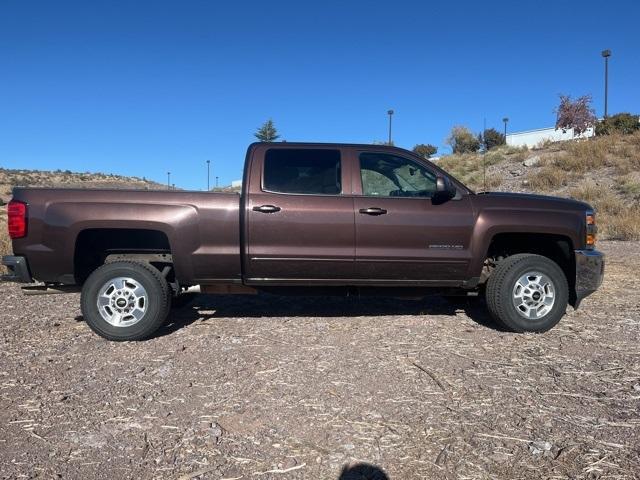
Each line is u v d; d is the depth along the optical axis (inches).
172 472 129.3
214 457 136.0
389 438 145.6
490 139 1374.3
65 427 151.9
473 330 246.1
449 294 257.9
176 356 211.0
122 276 230.2
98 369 197.0
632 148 896.3
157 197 232.7
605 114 1248.8
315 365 199.9
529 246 263.6
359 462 133.6
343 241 236.8
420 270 241.4
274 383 183.0
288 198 237.0
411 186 247.9
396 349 218.1
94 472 129.3
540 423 154.0
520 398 170.9
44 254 227.1
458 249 241.4
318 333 240.8
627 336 235.8
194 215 232.5
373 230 237.1
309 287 247.4
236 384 182.4
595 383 183.0
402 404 166.6
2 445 141.8
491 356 210.1
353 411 161.8
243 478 126.7
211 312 280.1
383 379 186.4
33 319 267.9
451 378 187.3
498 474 128.3
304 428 151.3
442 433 148.2
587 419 156.5
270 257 234.4
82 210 228.5
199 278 235.9
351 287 248.5
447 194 236.5
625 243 558.6
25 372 193.8
